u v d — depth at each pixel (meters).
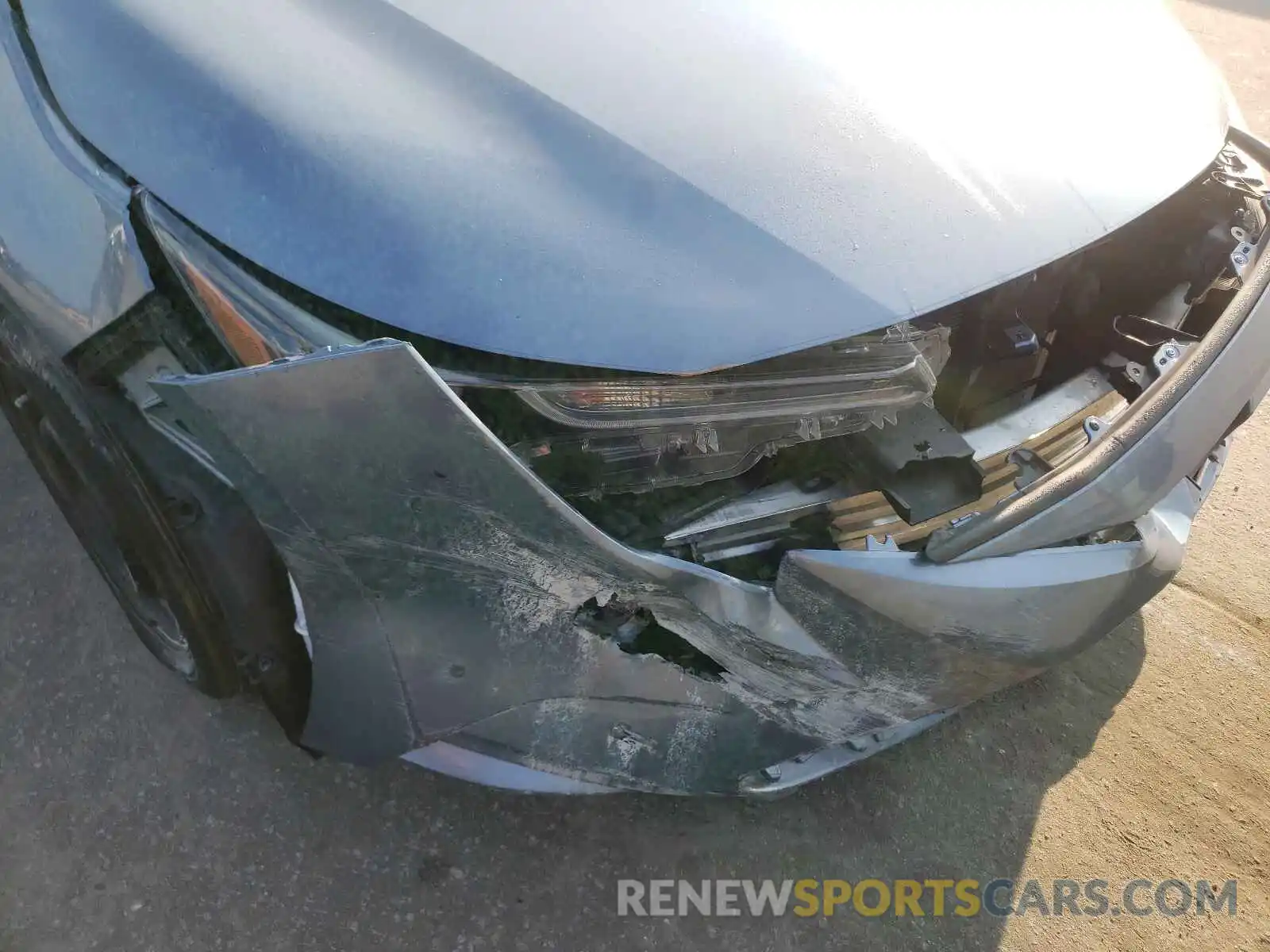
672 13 1.48
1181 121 1.60
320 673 1.54
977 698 1.68
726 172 1.35
